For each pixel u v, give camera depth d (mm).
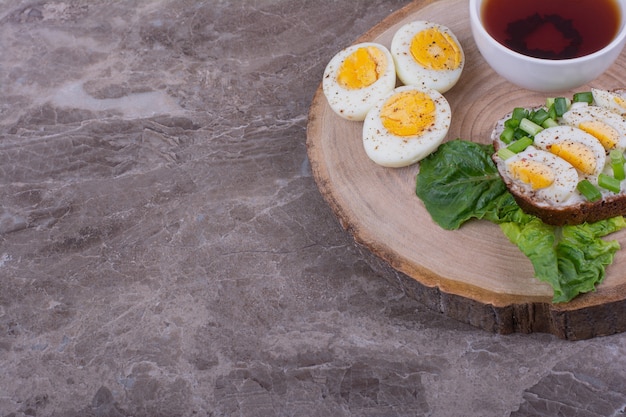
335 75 750
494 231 696
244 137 854
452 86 748
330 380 739
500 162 697
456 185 705
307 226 803
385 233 705
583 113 698
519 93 743
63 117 886
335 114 757
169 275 795
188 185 835
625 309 676
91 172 853
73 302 793
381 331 752
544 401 713
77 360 769
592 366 720
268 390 740
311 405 731
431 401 723
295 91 872
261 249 797
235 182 831
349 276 776
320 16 913
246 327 766
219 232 810
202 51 909
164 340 769
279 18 918
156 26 930
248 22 920
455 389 725
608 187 666
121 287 796
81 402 752
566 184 668
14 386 764
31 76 915
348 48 760
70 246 819
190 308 779
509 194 698
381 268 733
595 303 662
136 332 775
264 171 833
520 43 719
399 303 760
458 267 688
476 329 743
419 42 746
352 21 905
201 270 794
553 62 686
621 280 666
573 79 701
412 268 690
